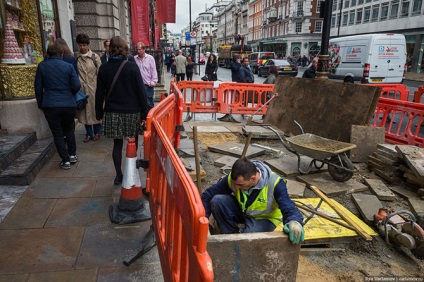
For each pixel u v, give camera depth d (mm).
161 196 2230
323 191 4305
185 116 10047
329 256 3105
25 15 6148
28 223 3254
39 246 2900
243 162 2311
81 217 3406
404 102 6613
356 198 4082
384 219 3408
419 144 6262
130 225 3299
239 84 9086
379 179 4918
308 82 7238
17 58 5484
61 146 4613
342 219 3570
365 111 5781
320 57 7109
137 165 2998
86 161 5070
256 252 1806
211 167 5266
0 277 2498
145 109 4043
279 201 2369
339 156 4379
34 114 5488
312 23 58219
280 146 6734
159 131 2373
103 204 3695
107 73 3824
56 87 4391
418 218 3627
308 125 6836
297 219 2129
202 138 7160
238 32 108562
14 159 4520
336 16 49562
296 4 58406
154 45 21547
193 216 1300
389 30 36156
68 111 4527
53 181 4266
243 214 2664
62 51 4539
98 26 9969
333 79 17922
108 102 3924
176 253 1731
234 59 10109
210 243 1729
